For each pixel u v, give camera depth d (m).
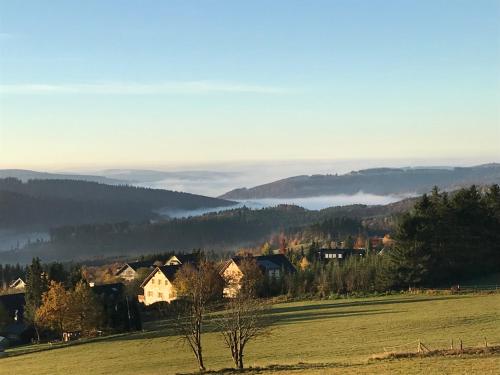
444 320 65.19
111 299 96.19
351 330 65.38
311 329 68.75
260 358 54.91
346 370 40.69
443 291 90.62
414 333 59.69
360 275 103.31
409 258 97.69
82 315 87.25
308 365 45.62
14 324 107.12
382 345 55.06
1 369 64.56
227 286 111.31
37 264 104.94
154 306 109.81
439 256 100.44
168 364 56.25
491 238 106.19
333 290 103.44
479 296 83.12
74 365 61.62
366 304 86.62
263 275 114.75
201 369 48.44
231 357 56.97
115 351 67.88
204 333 73.19
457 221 101.81
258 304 52.69
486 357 41.56
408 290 96.31
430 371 37.38
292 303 97.94
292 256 184.00
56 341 88.25
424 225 98.56
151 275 130.50
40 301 99.56
